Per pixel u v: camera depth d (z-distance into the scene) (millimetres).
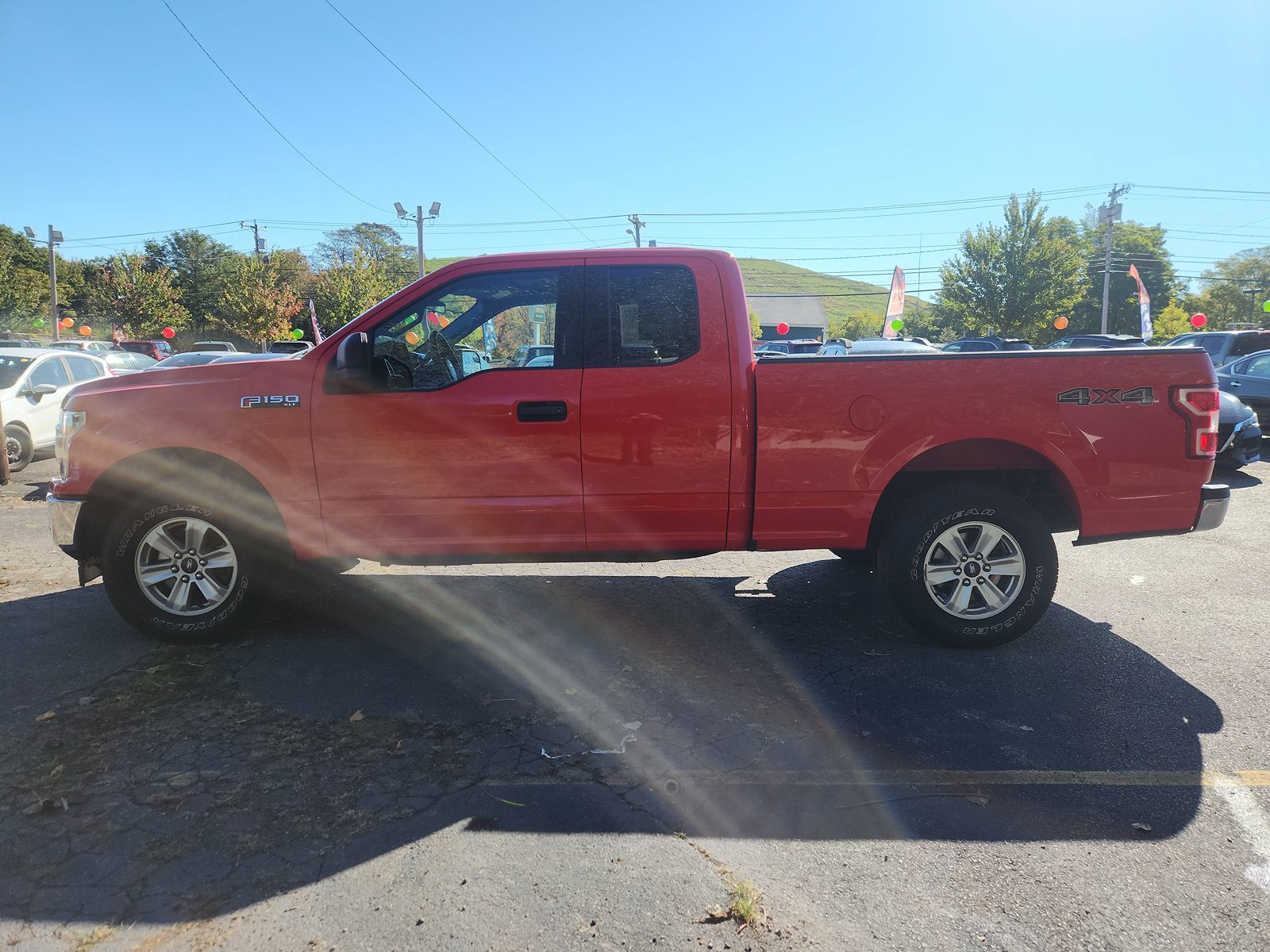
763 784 3018
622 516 4152
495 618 4879
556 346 4156
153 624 4324
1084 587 5508
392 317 4234
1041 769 3117
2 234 66562
